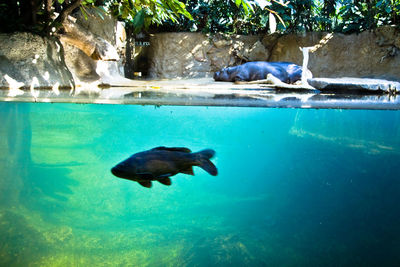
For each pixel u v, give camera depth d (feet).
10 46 24.06
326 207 7.40
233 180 8.84
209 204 7.55
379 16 46.21
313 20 49.88
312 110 15.06
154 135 12.17
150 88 28.07
